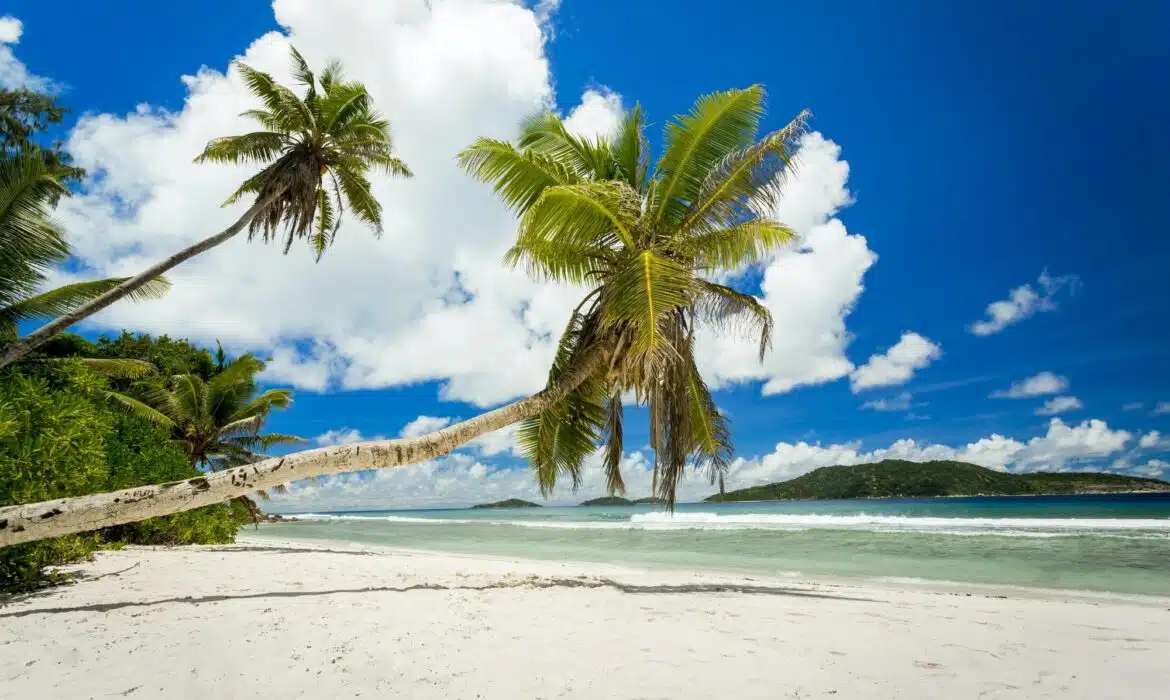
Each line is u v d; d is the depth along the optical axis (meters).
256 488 6.48
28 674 3.45
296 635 4.37
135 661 3.71
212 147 13.98
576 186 7.54
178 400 22.98
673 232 8.94
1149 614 6.11
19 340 9.95
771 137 8.10
